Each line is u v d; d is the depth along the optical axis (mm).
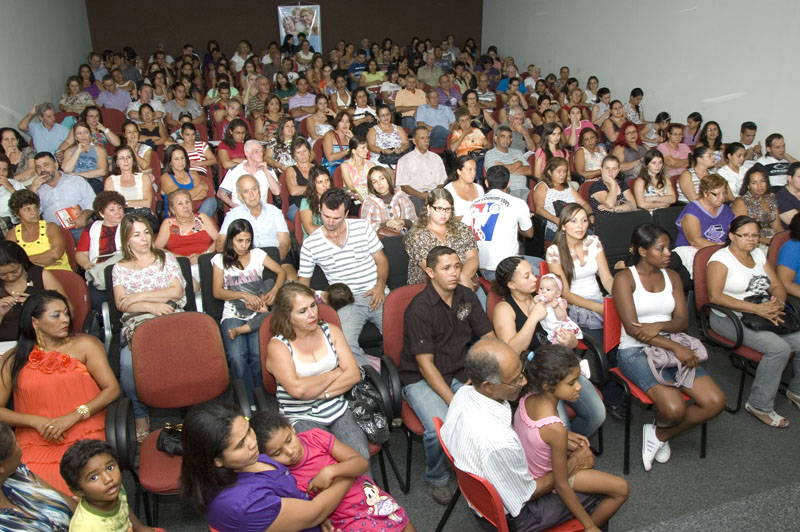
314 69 9953
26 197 3697
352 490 2082
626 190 5363
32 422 2355
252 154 5043
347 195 3393
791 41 6297
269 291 3404
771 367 3166
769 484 2811
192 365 2658
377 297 3439
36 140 6410
